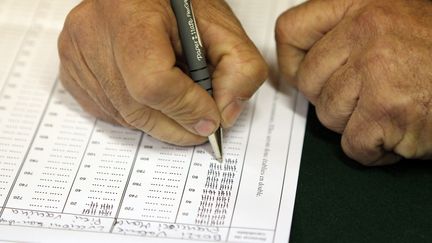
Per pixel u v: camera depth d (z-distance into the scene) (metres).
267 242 0.50
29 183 0.56
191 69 0.54
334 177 0.55
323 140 0.58
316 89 0.57
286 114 0.60
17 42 0.69
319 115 0.57
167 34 0.53
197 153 0.57
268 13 0.69
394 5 0.55
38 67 0.67
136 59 0.50
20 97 0.64
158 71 0.49
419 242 0.50
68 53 0.60
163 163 0.57
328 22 0.58
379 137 0.52
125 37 0.52
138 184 0.55
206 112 0.53
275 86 0.63
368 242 0.51
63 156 0.58
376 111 0.51
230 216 0.52
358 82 0.53
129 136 0.60
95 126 0.61
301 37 0.59
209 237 0.51
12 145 0.59
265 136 0.58
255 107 0.61
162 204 0.54
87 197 0.55
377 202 0.53
